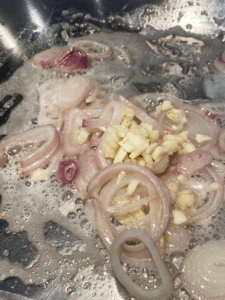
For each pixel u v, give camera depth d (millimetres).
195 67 141
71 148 110
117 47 151
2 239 96
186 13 157
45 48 154
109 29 159
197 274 84
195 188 100
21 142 115
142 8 160
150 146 97
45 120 124
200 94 130
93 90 128
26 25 157
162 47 151
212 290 81
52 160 111
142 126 104
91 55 144
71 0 161
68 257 91
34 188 106
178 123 115
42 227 97
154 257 78
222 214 96
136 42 153
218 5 153
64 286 86
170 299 81
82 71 142
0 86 139
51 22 160
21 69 145
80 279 86
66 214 99
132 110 108
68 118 115
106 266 88
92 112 118
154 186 88
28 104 131
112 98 131
